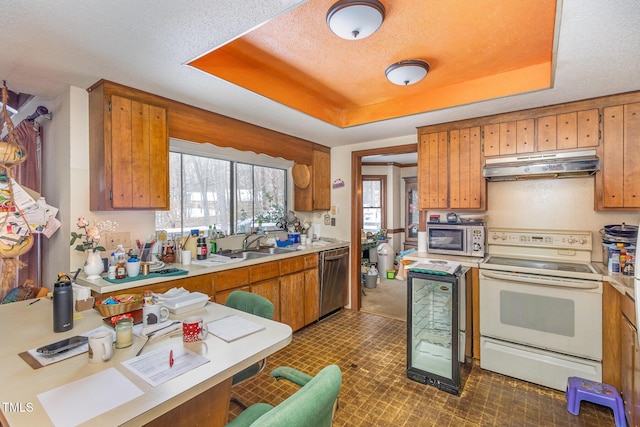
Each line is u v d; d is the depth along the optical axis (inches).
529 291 94.1
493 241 119.0
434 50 79.7
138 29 59.4
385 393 88.0
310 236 167.8
